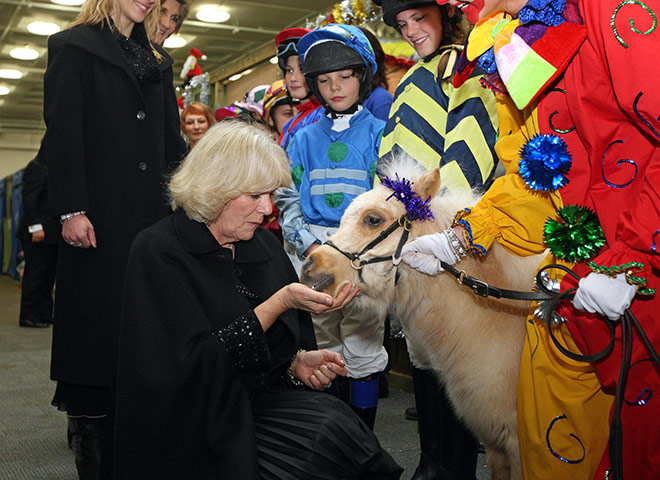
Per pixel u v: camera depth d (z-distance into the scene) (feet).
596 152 5.10
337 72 9.34
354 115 9.58
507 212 5.78
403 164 6.84
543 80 5.13
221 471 5.21
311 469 5.32
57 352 7.96
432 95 8.17
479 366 6.08
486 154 7.55
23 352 19.44
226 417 5.29
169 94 8.99
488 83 5.99
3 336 22.36
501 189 5.88
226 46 35.58
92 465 7.92
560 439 5.36
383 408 13.12
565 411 5.33
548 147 5.23
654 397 5.02
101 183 7.97
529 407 5.53
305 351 6.46
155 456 5.30
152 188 8.18
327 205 9.33
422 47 8.45
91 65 7.96
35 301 24.68
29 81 45.24
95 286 7.91
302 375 6.37
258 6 29.17
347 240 6.28
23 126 65.00
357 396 9.39
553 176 5.27
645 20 4.78
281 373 6.48
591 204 5.25
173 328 5.40
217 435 5.24
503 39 5.43
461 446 8.09
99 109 7.94
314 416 5.60
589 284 4.86
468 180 7.52
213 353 5.33
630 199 5.01
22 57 38.29
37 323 24.75
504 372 6.02
